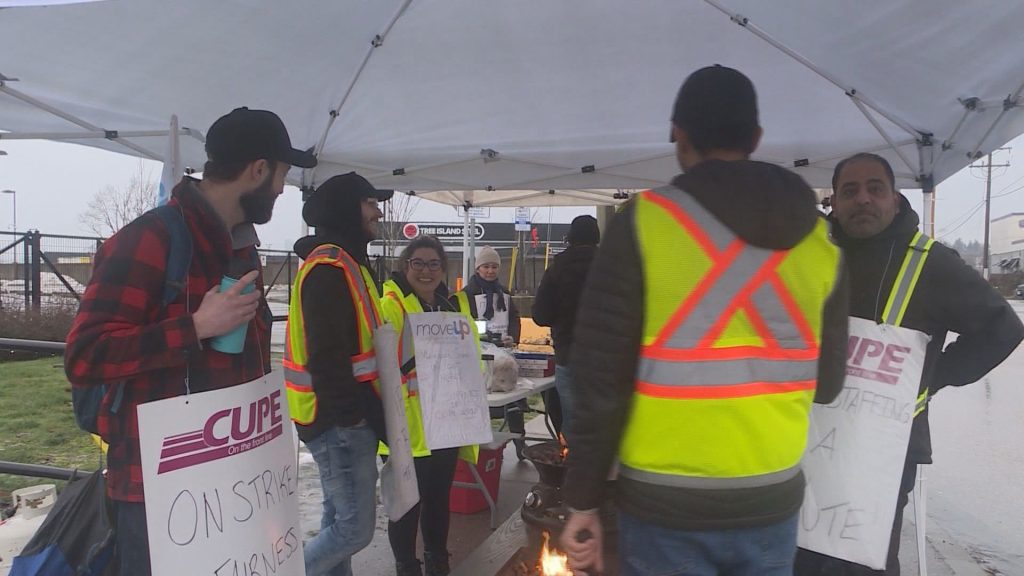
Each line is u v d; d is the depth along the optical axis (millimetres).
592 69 4023
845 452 2160
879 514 2117
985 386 11625
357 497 2721
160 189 3447
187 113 4074
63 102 3654
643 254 1402
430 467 3463
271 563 1858
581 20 3564
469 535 4184
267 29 3461
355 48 3820
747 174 1406
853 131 4508
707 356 1377
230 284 1728
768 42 3596
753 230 1369
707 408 1374
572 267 4219
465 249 8922
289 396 2812
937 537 4465
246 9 3246
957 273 2234
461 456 3826
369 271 2930
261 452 1854
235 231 1945
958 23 3084
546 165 5098
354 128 4703
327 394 2557
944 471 6230
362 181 2930
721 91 1512
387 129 4730
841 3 3143
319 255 2670
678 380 1381
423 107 4457
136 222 1695
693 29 3619
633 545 1455
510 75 4090
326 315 2572
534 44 3773
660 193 1463
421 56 3889
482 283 6488
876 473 2135
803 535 2180
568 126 4719
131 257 1641
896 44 3379
